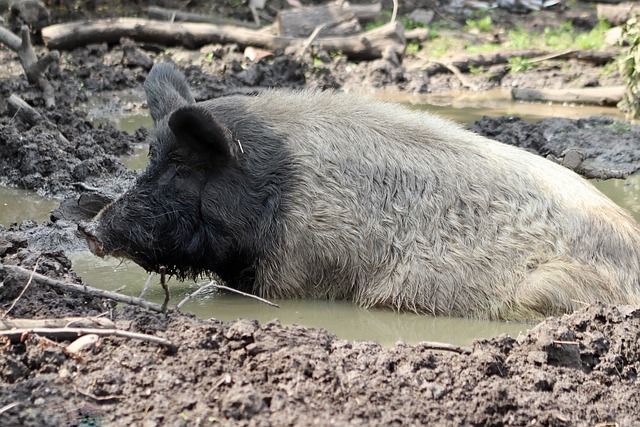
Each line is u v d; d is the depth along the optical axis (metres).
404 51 23.59
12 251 10.48
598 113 19.39
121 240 10.48
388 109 11.10
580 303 9.57
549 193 10.26
